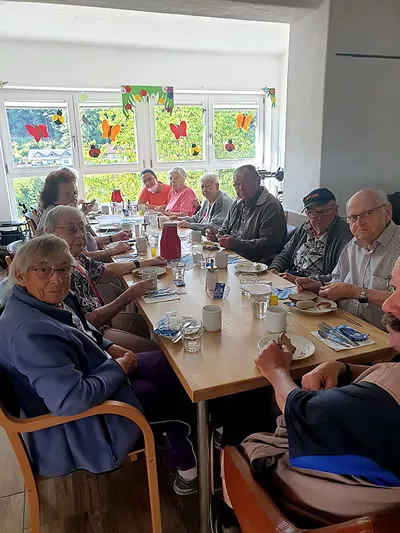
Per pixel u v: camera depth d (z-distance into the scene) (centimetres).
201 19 399
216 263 230
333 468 77
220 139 594
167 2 270
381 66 299
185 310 167
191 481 156
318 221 228
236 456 105
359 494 77
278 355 118
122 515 152
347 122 302
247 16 299
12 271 122
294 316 161
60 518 151
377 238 175
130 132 548
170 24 412
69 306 153
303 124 316
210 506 133
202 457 130
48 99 505
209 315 146
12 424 109
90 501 159
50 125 516
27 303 119
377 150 315
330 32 280
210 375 118
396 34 297
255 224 301
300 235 258
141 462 178
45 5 350
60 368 111
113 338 192
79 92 514
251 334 145
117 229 368
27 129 508
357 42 289
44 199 287
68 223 197
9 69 470
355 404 77
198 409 126
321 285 182
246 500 94
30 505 121
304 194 325
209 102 574
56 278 120
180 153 580
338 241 224
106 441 122
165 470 173
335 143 303
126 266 228
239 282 204
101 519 150
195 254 240
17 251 124
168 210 481
